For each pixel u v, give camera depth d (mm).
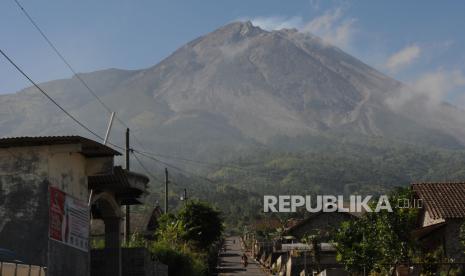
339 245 48781
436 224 46000
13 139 22766
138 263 32125
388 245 42531
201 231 68812
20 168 23141
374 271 44812
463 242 42031
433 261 42375
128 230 43156
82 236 26047
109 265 30469
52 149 23375
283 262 73500
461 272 40250
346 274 51312
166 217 62750
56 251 23500
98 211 32031
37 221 22828
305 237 81500
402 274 41188
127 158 44125
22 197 22953
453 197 48125
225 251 132000
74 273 25109
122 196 31375
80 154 26156
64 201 24406
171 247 44812
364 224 46812
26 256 22562
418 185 50188
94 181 28688
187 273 43406
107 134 35875
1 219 22781
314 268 64500
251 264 95312
